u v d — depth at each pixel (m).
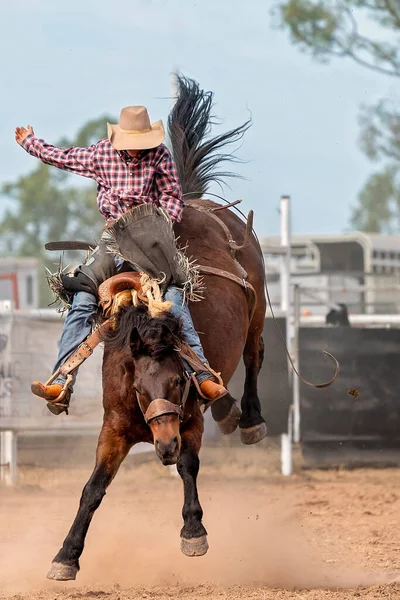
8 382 30.28
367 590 15.98
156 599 15.19
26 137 18.66
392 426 34.97
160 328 15.70
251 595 15.53
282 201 33.62
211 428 34.97
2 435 31.02
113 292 16.73
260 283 21.11
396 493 28.89
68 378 16.67
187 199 21.73
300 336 33.94
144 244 16.91
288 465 33.12
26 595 15.86
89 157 18.08
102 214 18.11
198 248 18.70
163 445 15.16
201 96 22.45
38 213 189.00
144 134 17.64
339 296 59.81
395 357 34.97
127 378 16.03
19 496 28.70
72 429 30.83
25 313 30.55
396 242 63.69
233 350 18.34
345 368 34.47
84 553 19.94
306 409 34.06
